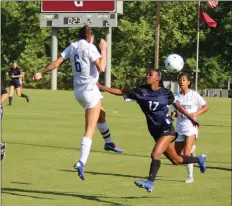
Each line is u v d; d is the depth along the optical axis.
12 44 92.00
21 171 17.77
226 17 86.31
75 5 75.75
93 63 13.47
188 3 86.25
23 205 13.22
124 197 14.28
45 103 51.25
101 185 15.83
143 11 88.06
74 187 15.48
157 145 13.29
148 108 13.31
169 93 13.38
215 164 19.77
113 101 56.88
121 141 25.94
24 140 25.56
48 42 91.62
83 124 33.19
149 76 13.34
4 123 33.03
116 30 90.50
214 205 13.43
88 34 13.55
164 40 87.38
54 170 18.06
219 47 88.88
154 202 13.71
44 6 76.75
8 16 91.31
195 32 87.00
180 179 16.92
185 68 87.94
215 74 87.56
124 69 89.38
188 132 16.34
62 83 90.50
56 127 31.36
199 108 16.70
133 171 18.19
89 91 13.59
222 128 32.66
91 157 21.08
